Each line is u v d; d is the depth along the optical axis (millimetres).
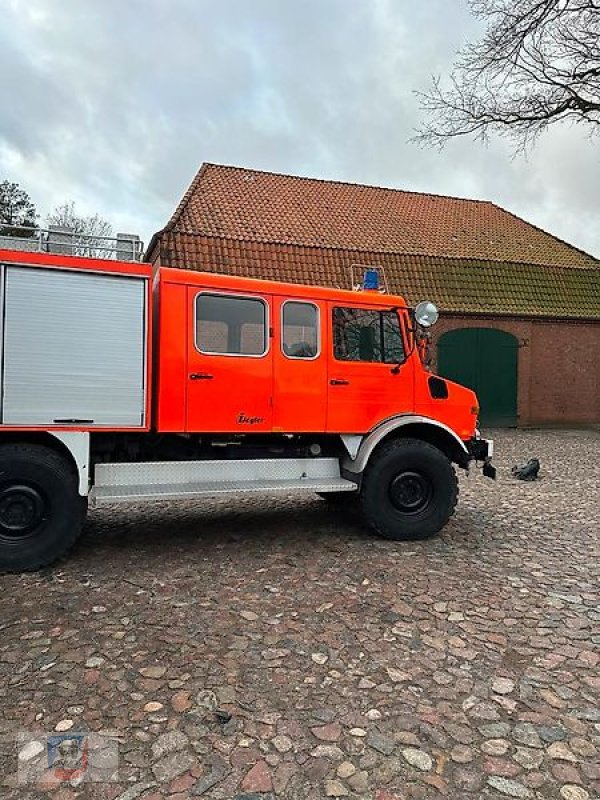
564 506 7383
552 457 11938
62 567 4863
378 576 4742
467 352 17812
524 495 8047
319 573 4801
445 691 3039
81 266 4641
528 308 18094
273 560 5117
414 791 2309
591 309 18875
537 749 2574
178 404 5031
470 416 6246
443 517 5824
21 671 3191
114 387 4777
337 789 2314
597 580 4719
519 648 3533
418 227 19969
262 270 15398
